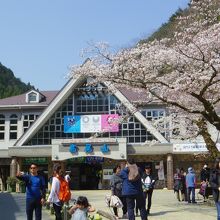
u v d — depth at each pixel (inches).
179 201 962.7
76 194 1343.5
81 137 1736.0
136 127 1710.1
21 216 723.4
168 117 1061.1
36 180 496.1
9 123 1860.2
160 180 1658.5
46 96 1967.3
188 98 910.4
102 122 1716.3
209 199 914.7
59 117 1761.8
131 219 502.6
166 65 789.9
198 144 1610.5
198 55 755.4
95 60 860.6
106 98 1734.7
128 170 510.9
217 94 871.1
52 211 727.7
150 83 804.6
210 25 861.2
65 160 1701.5
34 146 1726.1
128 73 795.4
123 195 513.0
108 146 1659.7
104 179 1694.1
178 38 844.0
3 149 1796.3
